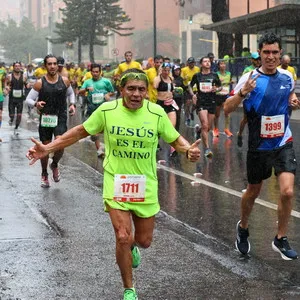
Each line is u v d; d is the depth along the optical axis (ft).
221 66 71.87
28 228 31.91
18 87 79.41
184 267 25.63
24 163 53.21
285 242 25.93
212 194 40.81
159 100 55.57
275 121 25.79
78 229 31.78
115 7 300.81
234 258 26.86
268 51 25.41
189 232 31.22
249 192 26.76
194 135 77.87
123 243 21.21
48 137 43.29
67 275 24.76
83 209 36.27
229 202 38.29
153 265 25.88
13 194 40.37
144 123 21.57
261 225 32.53
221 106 72.49
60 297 22.34
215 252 27.71
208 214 35.14
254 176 26.37
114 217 21.48
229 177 47.29
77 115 112.57
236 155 59.41
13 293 22.75
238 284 23.58
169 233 30.86
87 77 77.61
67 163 53.42
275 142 25.96
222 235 30.68
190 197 39.81
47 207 36.70
